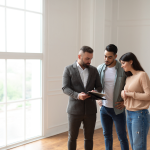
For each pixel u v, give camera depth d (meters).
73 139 2.76
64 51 4.43
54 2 4.17
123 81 2.78
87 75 2.74
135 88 2.45
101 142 3.93
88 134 2.79
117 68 2.82
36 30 3.97
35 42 3.98
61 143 3.89
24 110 3.87
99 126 4.83
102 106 2.95
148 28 4.98
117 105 2.75
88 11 4.56
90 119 2.73
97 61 4.68
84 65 2.65
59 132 4.45
